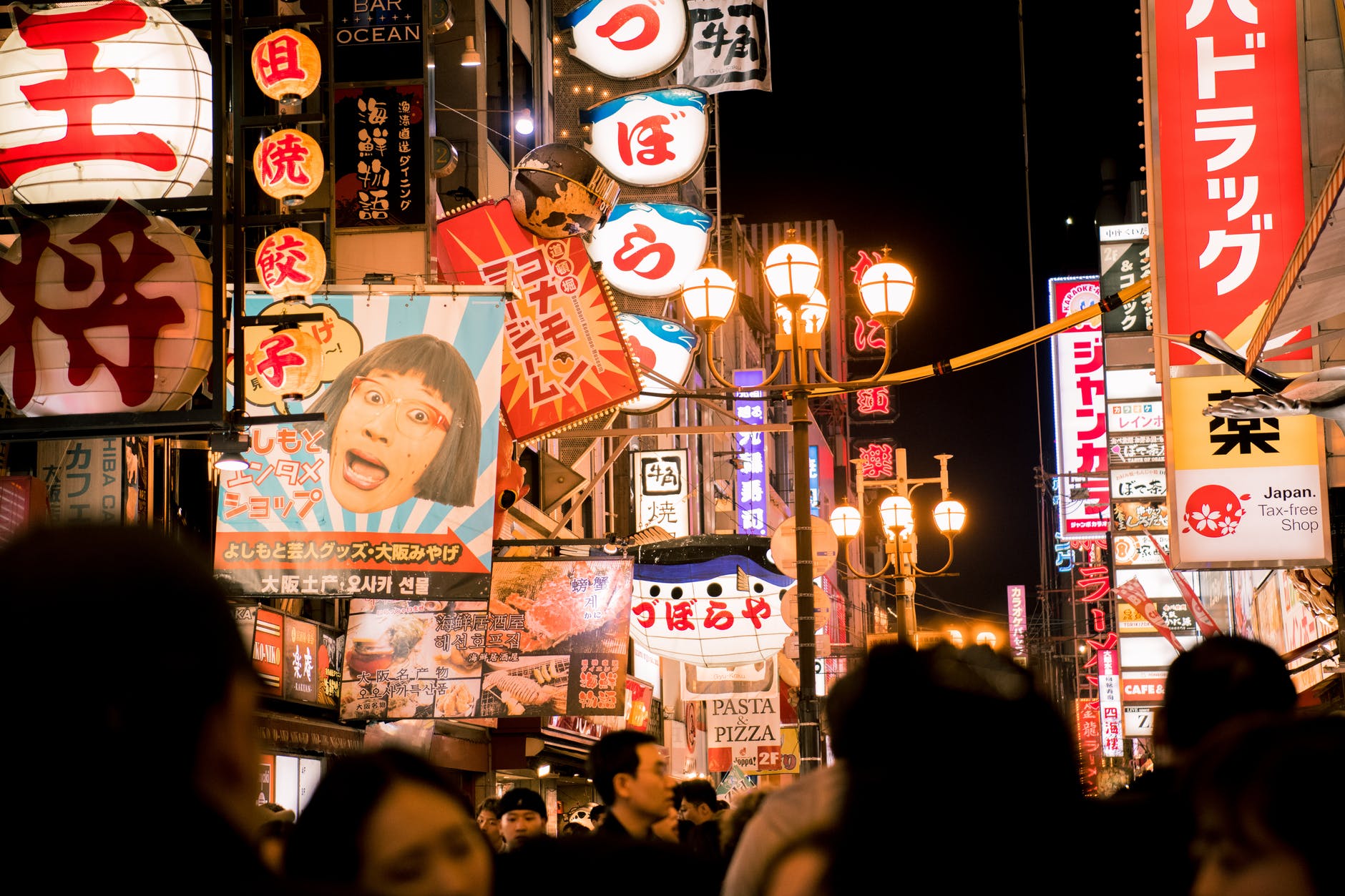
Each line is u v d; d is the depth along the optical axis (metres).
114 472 13.73
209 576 1.49
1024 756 2.72
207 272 11.31
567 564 17.97
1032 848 2.64
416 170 15.71
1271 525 16.84
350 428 13.58
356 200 15.65
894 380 16.72
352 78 15.88
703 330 16.84
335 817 3.32
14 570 1.41
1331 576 16.67
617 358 17.67
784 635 20.97
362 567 13.38
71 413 11.01
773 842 3.38
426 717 16.66
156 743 1.40
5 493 11.95
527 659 17.77
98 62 11.09
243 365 11.88
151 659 1.39
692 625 20.98
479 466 13.62
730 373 56.12
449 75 25.06
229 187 13.28
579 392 17.61
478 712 17.55
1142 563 32.53
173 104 11.20
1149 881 3.20
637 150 23.66
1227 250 16.89
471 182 24.80
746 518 49.56
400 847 3.29
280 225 12.68
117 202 11.07
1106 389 31.06
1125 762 39.59
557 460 27.30
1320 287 10.72
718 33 31.05
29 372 10.88
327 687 18.11
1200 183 17.02
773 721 21.19
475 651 16.94
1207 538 16.91
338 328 13.69
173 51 11.31
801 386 16.94
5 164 11.11
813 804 3.38
